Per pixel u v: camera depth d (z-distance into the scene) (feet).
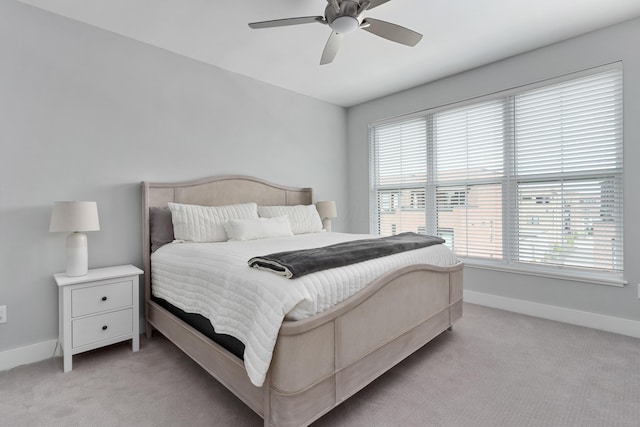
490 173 10.68
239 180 10.84
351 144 14.99
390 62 10.21
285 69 10.68
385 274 5.77
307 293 4.41
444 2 7.16
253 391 4.51
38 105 7.21
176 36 8.52
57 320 7.41
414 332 6.63
